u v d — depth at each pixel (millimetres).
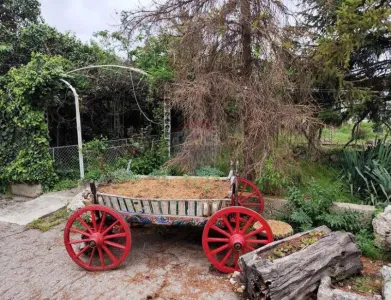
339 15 4598
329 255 2934
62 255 3824
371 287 2957
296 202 4273
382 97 5629
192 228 4594
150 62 6887
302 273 2738
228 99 4586
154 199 3365
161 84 6184
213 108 4535
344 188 4832
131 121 9523
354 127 6031
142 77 7305
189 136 4660
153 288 3080
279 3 4422
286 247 3082
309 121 4312
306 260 2812
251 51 4777
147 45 5992
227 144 4742
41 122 6316
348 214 3975
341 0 5066
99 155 6562
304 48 4980
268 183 4836
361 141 6555
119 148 7172
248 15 4488
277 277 2627
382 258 3549
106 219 3707
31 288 3100
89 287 3107
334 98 5465
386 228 3412
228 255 3334
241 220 3514
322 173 5395
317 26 5645
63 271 3432
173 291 3027
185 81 4762
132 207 3473
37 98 6246
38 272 3412
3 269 3480
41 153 6320
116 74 7773
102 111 8891
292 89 4812
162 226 4328
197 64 4777
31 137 6242
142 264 3572
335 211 4195
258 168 4363
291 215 4117
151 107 8680
